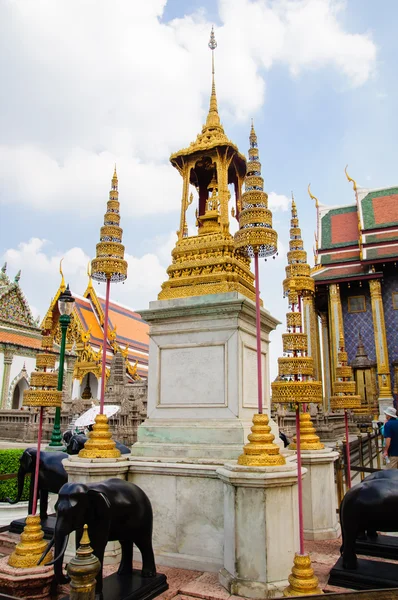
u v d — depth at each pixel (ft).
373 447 61.36
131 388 113.09
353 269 129.18
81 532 15.87
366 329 125.80
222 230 26.66
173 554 20.07
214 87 30.83
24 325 149.48
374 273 122.72
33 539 19.25
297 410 17.48
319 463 25.52
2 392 138.10
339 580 17.51
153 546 20.59
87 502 15.84
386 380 116.98
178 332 23.67
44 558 17.95
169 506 20.66
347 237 137.59
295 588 15.61
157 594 16.81
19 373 144.56
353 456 50.83
